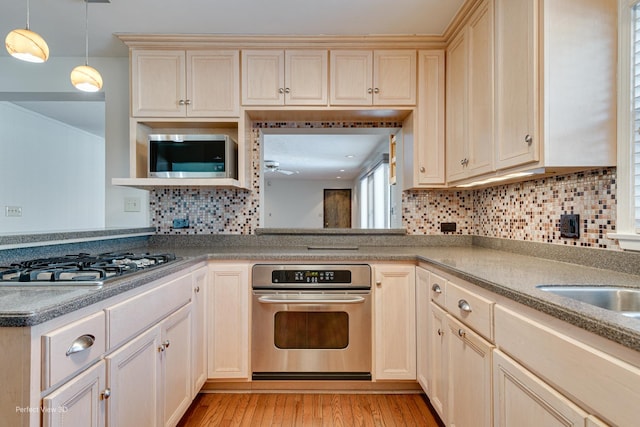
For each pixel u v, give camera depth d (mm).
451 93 2156
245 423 1734
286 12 1949
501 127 1562
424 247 2439
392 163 3416
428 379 1782
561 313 802
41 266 1301
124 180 2127
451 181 2164
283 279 1973
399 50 2242
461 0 1847
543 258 1713
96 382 997
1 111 3883
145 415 1277
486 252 2061
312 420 1763
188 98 2213
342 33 2160
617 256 1305
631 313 1008
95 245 1943
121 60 2512
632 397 621
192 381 1745
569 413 769
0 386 796
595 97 1300
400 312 1976
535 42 1322
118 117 2504
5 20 2020
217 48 2221
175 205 2527
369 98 2227
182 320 1633
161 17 1993
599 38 1296
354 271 1975
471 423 1284
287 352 1981
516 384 987
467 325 1332
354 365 1980
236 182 2205
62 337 869
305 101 2217
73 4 1871
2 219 3891
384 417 1792
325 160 6355
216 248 2367
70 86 2492
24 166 4199
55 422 831
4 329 798
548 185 1705
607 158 1298
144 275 1271
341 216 9617
